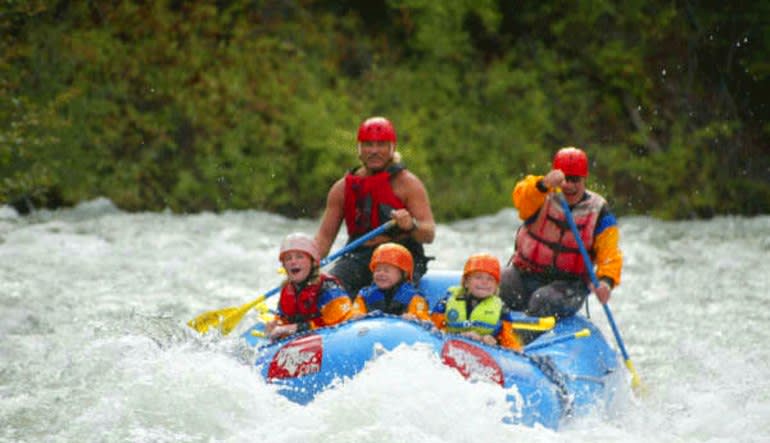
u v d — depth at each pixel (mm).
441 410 17047
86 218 48281
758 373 25875
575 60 61656
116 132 53406
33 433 18750
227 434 17219
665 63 60875
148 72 55188
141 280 35062
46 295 32156
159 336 22969
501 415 17359
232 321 22312
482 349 18531
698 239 46000
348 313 20078
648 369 26422
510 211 54438
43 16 53719
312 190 55719
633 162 58312
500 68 60438
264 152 55500
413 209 23172
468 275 20078
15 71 50969
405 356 17734
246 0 59750
